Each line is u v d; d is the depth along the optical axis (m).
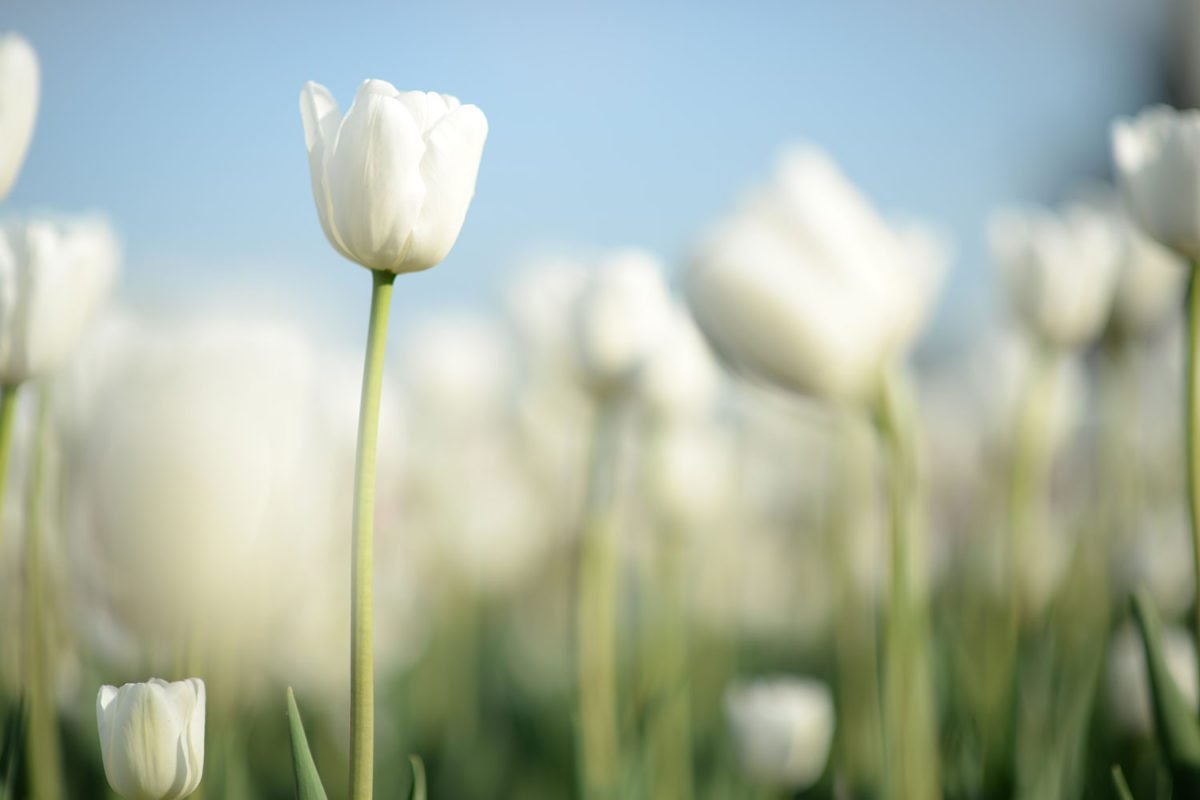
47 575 1.37
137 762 1.09
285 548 1.24
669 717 1.68
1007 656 1.51
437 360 2.76
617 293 1.57
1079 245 1.58
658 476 1.97
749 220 1.28
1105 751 1.50
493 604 2.93
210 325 1.28
